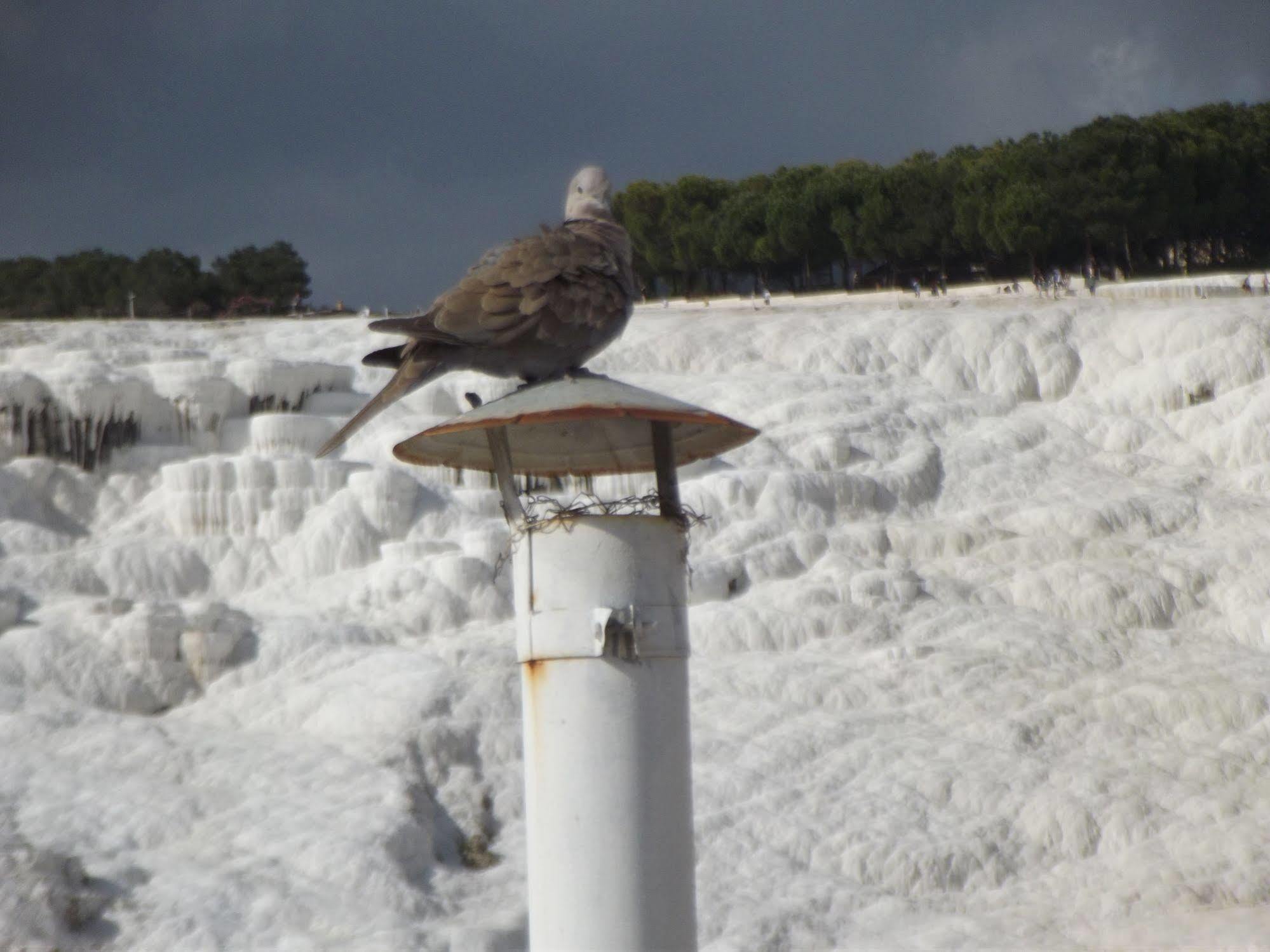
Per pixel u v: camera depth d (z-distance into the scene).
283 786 18.41
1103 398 35.81
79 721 19.55
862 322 38.53
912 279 78.75
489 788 19.25
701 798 19.30
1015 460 32.66
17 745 18.75
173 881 16.27
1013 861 18.92
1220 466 33.06
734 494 28.50
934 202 74.06
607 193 8.44
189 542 25.78
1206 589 27.08
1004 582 27.06
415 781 18.81
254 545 25.81
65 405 27.38
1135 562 27.72
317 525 25.83
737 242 78.25
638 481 28.48
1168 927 17.27
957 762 20.52
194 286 75.69
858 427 32.81
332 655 21.83
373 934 15.77
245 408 29.66
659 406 7.72
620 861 7.82
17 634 21.08
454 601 23.78
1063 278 67.06
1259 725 22.11
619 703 7.89
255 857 16.95
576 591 7.94
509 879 17.62
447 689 20.67
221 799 18.14
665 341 37.41
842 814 19.31
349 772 18.78
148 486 27.47
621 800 7.85
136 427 28.25
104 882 16.09
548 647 7.94
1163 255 76.69
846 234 75.31
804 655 23.78
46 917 15.12
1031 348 36.94
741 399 34.34
